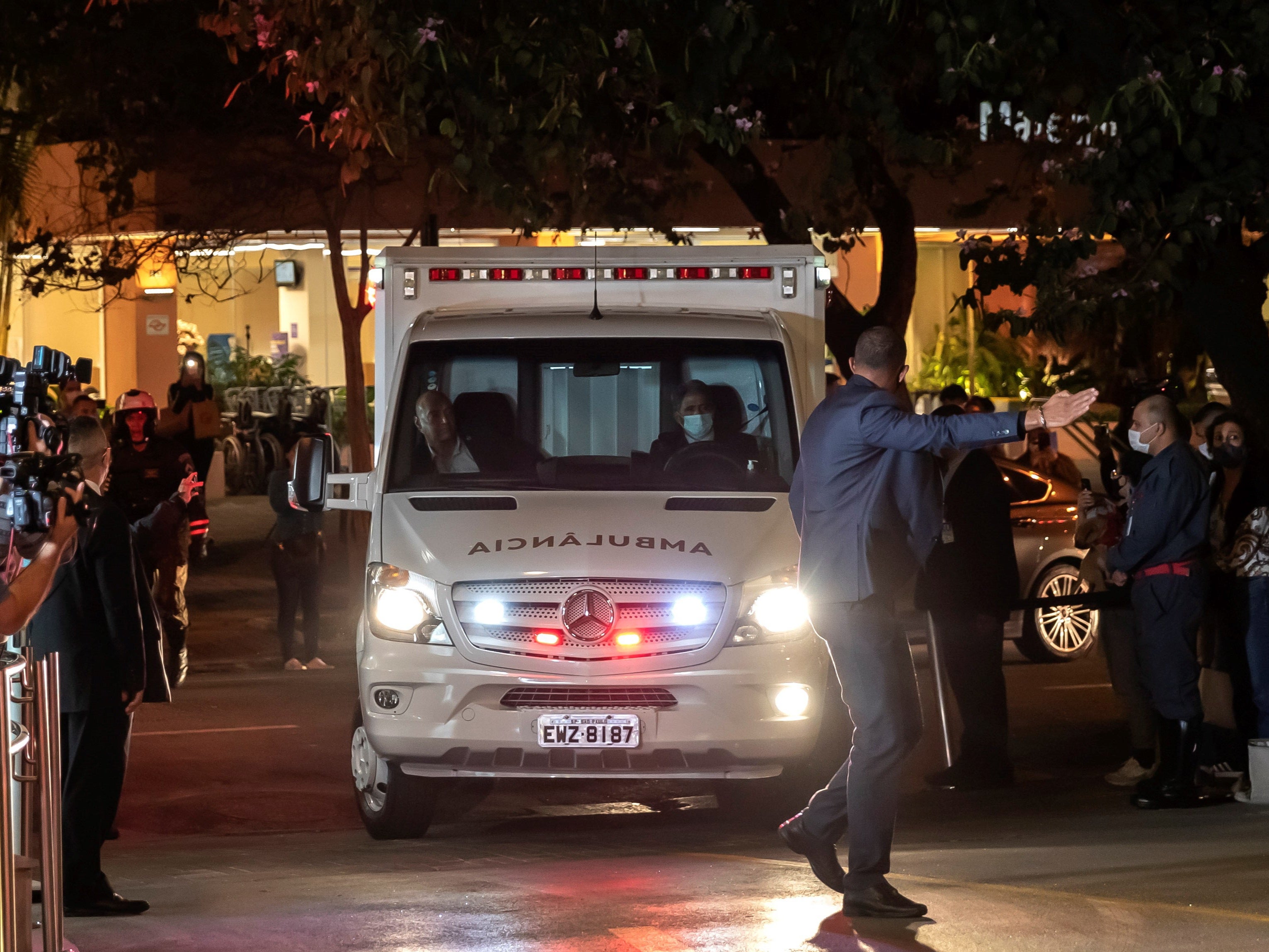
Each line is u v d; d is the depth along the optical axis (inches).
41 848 371.6
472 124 846.5
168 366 1915.6
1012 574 750.5
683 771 586.6
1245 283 778.8
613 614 577.0
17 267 1523.1
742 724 578.2
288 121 1407.5
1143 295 737.6
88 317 2021.4
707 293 693.3
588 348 658.8
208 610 1387.8
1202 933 396.8
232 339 2208.4
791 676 581.3
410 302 689.0
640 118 1023.0
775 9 799.7
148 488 1190.9
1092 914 423.2
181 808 748.6
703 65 788.0
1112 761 831.1
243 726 944.9
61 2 1393.9
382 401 670.5
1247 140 720.3
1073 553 1136.2
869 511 451.5
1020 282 773.3
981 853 538.0
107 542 503.8
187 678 1127.0
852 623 452.4
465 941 409.1
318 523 1167.6
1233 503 698.8
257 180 1405.0
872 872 435.5
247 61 1391.5
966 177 1393.9
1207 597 664.4
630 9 786.8
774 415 650.8
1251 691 709.9
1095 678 1079.0
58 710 379.2
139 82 1400.1
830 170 1055.6
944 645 757.9
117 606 499.2
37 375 363.3
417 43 761.6
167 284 1873.8
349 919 441.7
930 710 955.3
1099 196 718.5
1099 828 605.3
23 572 342.0
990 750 753.6
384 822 633.6
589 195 1008.9
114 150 1402.6
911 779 789.2
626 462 646.5
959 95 925.8
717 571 581.6
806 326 692.1
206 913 463.2
